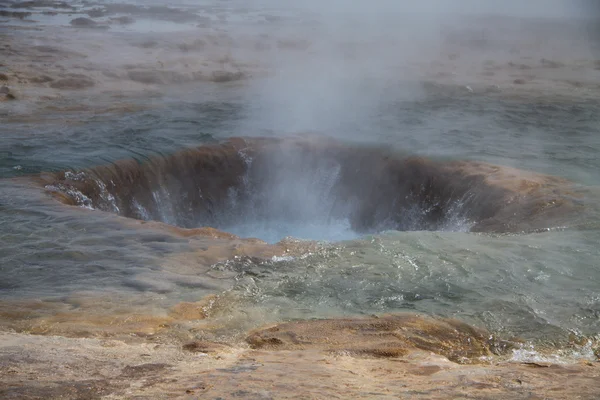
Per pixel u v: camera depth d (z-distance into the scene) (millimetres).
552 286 7953
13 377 4402
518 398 3893
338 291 7863
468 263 8625
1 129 15766
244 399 3881
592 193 11359
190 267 8562
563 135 16344
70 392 4059
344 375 4734
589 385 4270
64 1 65625
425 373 4945
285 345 6293
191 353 5668
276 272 8445
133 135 15641
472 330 6895
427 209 13398
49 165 12953
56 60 26078
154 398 3898
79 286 7871
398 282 8094
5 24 40406
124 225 10070
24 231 9609
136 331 6605
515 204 11219
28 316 6953
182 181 14461
